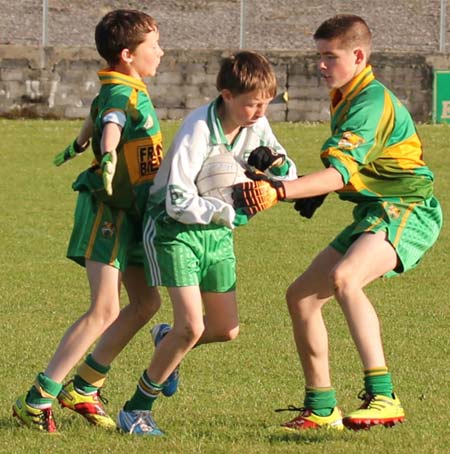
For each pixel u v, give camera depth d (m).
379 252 11.56
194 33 60.97
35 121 52.03
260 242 28.16
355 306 11.53
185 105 53.56
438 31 60.78
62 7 62.25
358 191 11.83
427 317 19.64
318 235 29.34
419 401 13.72
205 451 11.00
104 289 11.89
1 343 17.23
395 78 52.88
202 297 11.97
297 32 61.16
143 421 11.90
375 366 11.55
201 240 11.59
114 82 11.92
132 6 63.03
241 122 11.37
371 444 11.30
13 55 52.97
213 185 11.47
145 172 11.96
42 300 20.97
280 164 11.59
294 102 53.03
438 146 46.00
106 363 12.41
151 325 18.83
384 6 62.09
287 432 11.87
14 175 39.97
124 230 12.00
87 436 11.73
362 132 11.43
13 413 12.31
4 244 27.56
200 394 14.15
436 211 12.09
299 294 12.14
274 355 16.55
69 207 33.78
